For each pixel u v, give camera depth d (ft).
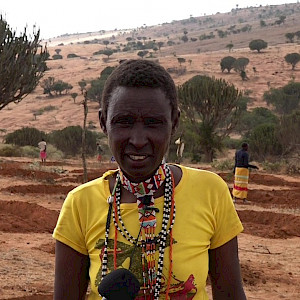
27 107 329.52
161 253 6.71
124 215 6.89
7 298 21.53
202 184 7.09
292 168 83.97
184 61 393.29
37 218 38.88
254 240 35.86
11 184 55.16
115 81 6.68
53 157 107.55
